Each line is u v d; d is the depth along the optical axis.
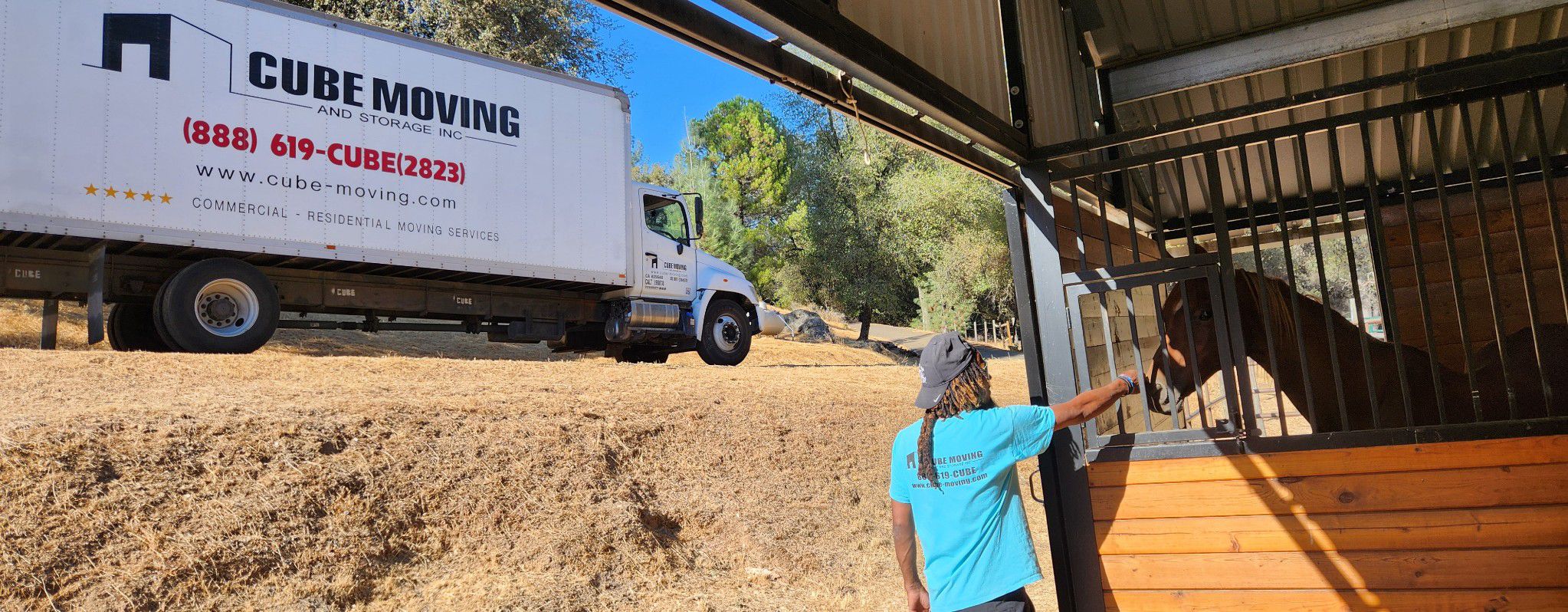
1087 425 3.56
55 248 8.27
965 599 2.48
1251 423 3.25
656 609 4.95
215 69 8.45
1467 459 2.97
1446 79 3.06
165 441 5.02
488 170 10.35
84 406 5.47
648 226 12.57
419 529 5.09
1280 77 5.82
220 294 8.88
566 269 11.04
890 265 28.84
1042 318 3.68
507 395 7.21
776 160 42.94
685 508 6.18
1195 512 3.31
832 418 8.49
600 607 4.86
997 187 27.56
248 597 4.25
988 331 34.00
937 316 30.59
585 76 19.12
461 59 10.23
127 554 4.19
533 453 6.12
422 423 6.12
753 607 5.17
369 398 6.48
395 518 5.08
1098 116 5.49
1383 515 3.06
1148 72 5.48
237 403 5.92
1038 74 4.41
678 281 12.86
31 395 5.81
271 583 4.36
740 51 2.72
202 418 5.41
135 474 4.68
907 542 2.73
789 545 6.07
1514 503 2.92
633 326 12.05
